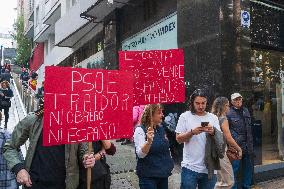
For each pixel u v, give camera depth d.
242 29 7.00
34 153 2.96
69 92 2.91
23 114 13.08
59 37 18.84
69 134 2.88
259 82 7.43
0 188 3.37
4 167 3.39
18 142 3.02
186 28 7.93
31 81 20.45
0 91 10.97
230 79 6.87
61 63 23.97
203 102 3.90
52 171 2.93
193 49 7.67
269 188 6.60
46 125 2.79
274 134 7.73
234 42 6.95
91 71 3.03
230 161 4.98
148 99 3.88
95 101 3.04
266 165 7.36
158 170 3.77
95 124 3.04
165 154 3.85
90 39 16.30
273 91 7.78
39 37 29.08
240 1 7.00
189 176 3.84
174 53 3.99
